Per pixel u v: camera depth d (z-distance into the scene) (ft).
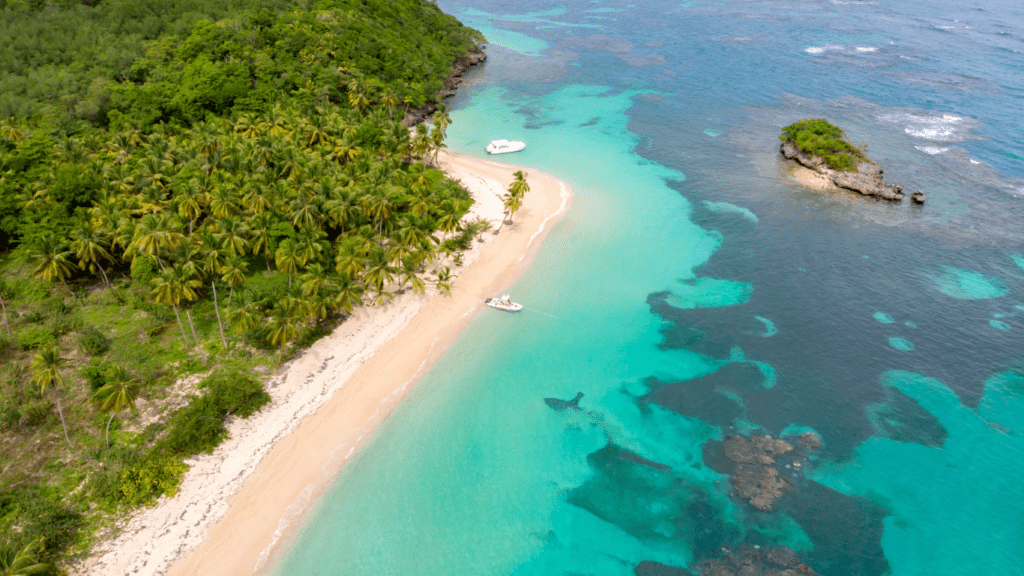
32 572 153.58
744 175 411.34
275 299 255.09
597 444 215.72
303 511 189.57
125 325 248.52
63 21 444.96
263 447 207.00
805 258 320.50
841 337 264.31
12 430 200.75
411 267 273.13
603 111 523.29
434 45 600.39
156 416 209.67
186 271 228.22
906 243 330.54
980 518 187.21
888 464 204.95
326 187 281.54
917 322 271.90
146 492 183.01
